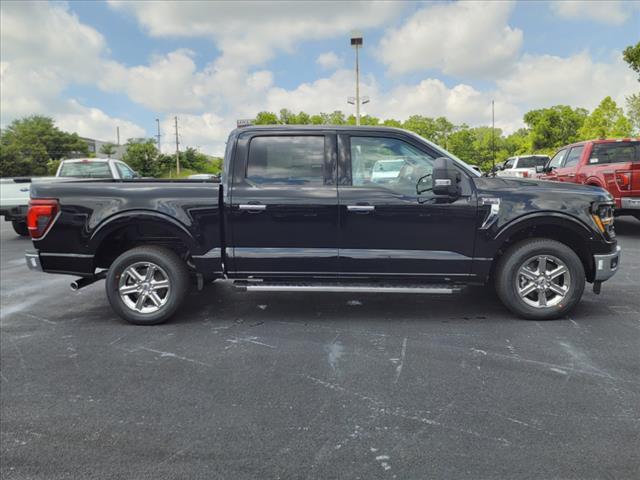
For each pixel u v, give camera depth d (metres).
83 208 4.78
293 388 3.42
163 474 2.47
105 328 4.82
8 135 84.25
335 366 3.79
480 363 3.79
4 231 13.48
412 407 3.12
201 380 3.57
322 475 2.44
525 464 2.50
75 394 3.38
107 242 5.08
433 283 4.83
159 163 73.25
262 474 2.46
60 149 88.19
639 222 12.03
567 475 2.41
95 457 2.63
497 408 3.08
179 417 3.04
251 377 3.61
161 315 4.84
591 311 5.07
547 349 4.05
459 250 4.71
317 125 4.85
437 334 4.47
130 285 4.90
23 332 4.72
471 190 4.67
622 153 10.30
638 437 2.73
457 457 2.57
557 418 2.95
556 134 41.75
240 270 4.84
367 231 4.71
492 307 5.28
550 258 4.70
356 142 4.80
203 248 4.80
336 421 2.96
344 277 4.81
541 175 13.85
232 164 4.84
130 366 3.85
